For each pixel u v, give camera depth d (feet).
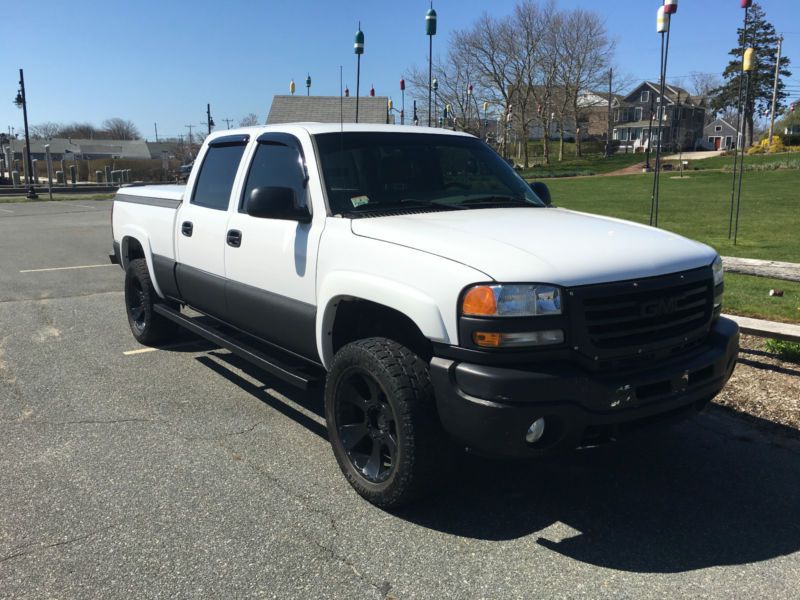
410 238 10.99
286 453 13.65
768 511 11.48
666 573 9.72
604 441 10.27
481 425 9.61
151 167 221.05
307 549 10.27
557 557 10.12
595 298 9.91
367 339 11.50
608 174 171.12
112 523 10.96
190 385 17.79
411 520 11.14
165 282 18.88
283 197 12.62
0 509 11.40
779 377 17.31
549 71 229.66
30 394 17.06
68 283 32.24
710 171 144.46
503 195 14.61
